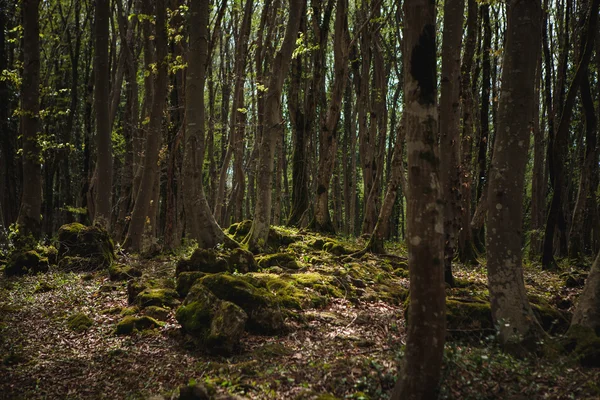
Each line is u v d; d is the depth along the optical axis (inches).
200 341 285.4
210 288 316.5
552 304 384.2
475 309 295.0
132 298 377.4
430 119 179.0
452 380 203.3
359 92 978.1
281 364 254.5
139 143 789.9
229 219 1229.1
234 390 219.8
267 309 311.3
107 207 613.0
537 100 804.0
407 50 183.0
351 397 204.2
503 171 266.5
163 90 592.1
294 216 745.0
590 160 606.9
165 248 663.1
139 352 289.1
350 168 1315.2
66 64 1090.1
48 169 1086.4
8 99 699.4
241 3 927.7
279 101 499.2
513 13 270.1
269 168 503.2
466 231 619.5
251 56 997.8
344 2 674.8
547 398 196.1
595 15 518.6
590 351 236.4
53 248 576.1
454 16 404.2
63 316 364.8
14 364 280.7
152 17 579.8
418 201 177.9
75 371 268.7
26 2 577.6
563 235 699.4
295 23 491.8
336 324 331.9
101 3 590.9
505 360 230.5
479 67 763.4
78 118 1146.0
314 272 454.0
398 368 219.0
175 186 906.1
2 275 525.7
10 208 745.0
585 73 541.0
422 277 176.2
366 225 733.3
